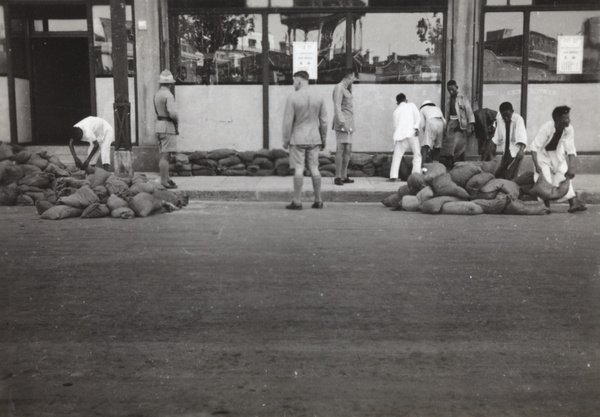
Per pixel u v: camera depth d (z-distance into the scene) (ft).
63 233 26.94
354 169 45.73
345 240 25.40
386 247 24.06
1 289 18.40
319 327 15.19
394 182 42.65
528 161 47.57
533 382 12.11
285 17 47.98
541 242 25.08
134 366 12.87
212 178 44.78
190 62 48.52
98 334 14.73
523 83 47.55
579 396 11.51
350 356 13.39
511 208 32.30
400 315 16.08
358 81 48.21
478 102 47.50
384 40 47.88
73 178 33.96
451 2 47.11
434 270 20.58
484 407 11.09
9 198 35.45
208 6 47.93
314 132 34.17
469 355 13.46
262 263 21.47
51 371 12.63
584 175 46.11
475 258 22.29
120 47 37.01
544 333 14.80
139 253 23.02
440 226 28.78
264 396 11.50
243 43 48.29
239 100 48.75
